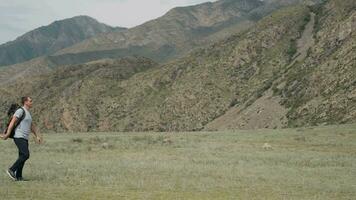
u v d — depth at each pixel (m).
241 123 138.62
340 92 113.81
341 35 145.25
